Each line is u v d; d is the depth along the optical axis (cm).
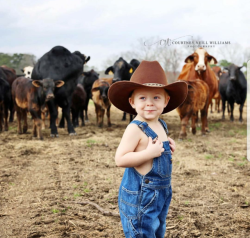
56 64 972
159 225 247
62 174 552
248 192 471
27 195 450
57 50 989
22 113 997
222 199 440
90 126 1196
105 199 438
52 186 487
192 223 363
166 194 238
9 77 1349
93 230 347
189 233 342
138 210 230
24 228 348
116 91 245
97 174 555
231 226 358
